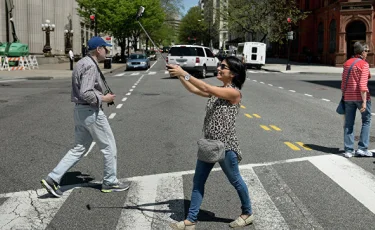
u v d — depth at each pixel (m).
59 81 24.89
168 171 6.57
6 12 43.12
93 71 5.16
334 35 45.75
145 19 54.47
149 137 9.05
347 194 5.56
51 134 9.29
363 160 7.30
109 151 5.48
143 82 23.70
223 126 4.23
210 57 28.31
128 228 4.44
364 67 7.16
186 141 8.67
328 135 9.45
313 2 53.03
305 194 5.55
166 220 4.65
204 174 4.35
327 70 37.69
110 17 51.97
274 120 11.37
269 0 49.44
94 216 4.75
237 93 4.20
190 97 16.44
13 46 34.69
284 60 63.19
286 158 7.39
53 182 5.29
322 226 4.54
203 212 4.90
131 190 5.66
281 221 4.66
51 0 50.91
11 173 6.40
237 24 53.50
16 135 9.18
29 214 4.80
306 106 14.33
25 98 15.98
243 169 6.69
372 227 4.53
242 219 4.49
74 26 60.78
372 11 41.53
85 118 5.27
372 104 15.27
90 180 6.08
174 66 4.19
